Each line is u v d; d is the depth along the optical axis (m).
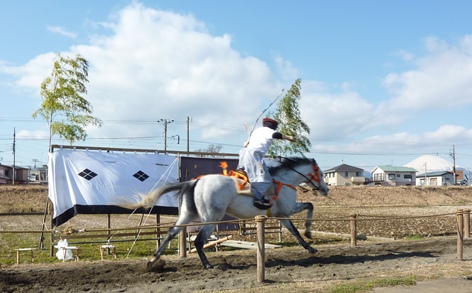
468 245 15.09
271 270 10.53
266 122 11.16
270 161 11.98
